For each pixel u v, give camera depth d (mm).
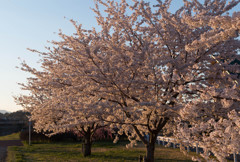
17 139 31766
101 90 6566
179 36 7262
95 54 6031
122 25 7527
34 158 13711
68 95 6793
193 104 4215
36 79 9078
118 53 6320
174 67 6352
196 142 4176
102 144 21594
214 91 4180
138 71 6922
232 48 7301
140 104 5562
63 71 6984
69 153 15727
